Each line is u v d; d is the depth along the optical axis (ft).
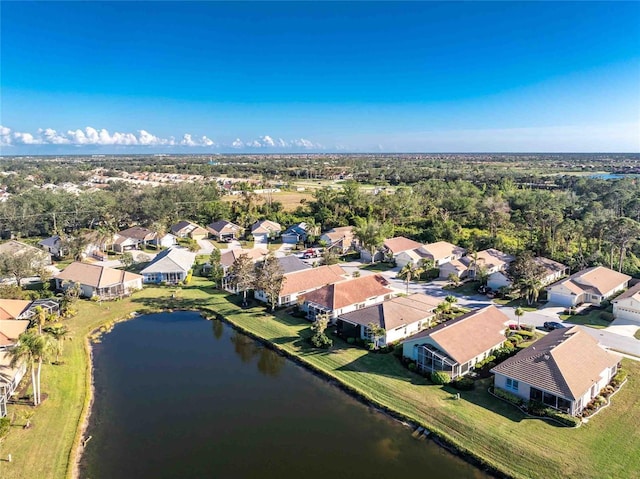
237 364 163.02
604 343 168.76
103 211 402.11
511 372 132.57
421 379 145.07
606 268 237.66
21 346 126.00
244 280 215.51
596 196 430.61
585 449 108.88
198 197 495.00
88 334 188.03
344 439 118.52
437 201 436.76
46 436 117.29
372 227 308.81
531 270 216.13
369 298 208.03
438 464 108.88
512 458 107.65
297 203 520.01
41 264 248.52
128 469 107.34
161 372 156.66
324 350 168.96
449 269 258.37
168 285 253.65
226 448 115.14
